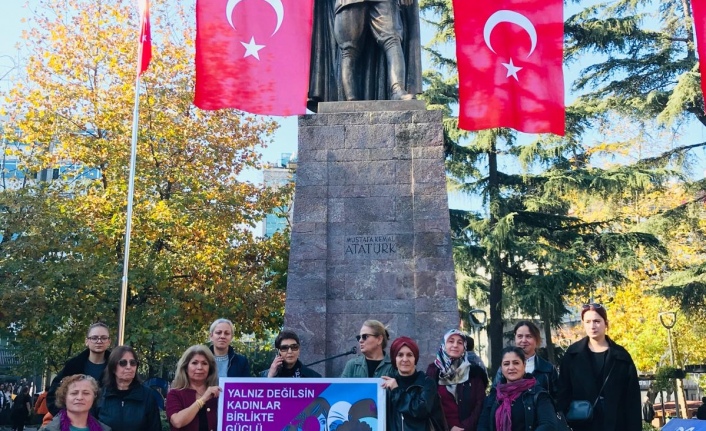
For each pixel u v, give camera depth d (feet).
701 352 112.88
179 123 90.48
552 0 39.34
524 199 93.61
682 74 89.15
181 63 91.45
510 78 38.81
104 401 23.50
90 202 82.23
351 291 37.76
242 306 83.71
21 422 81.05
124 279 55.72
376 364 26.66
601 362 24.89
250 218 90.79
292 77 38.70
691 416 98.78
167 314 76.64
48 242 77.61
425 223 38.29
